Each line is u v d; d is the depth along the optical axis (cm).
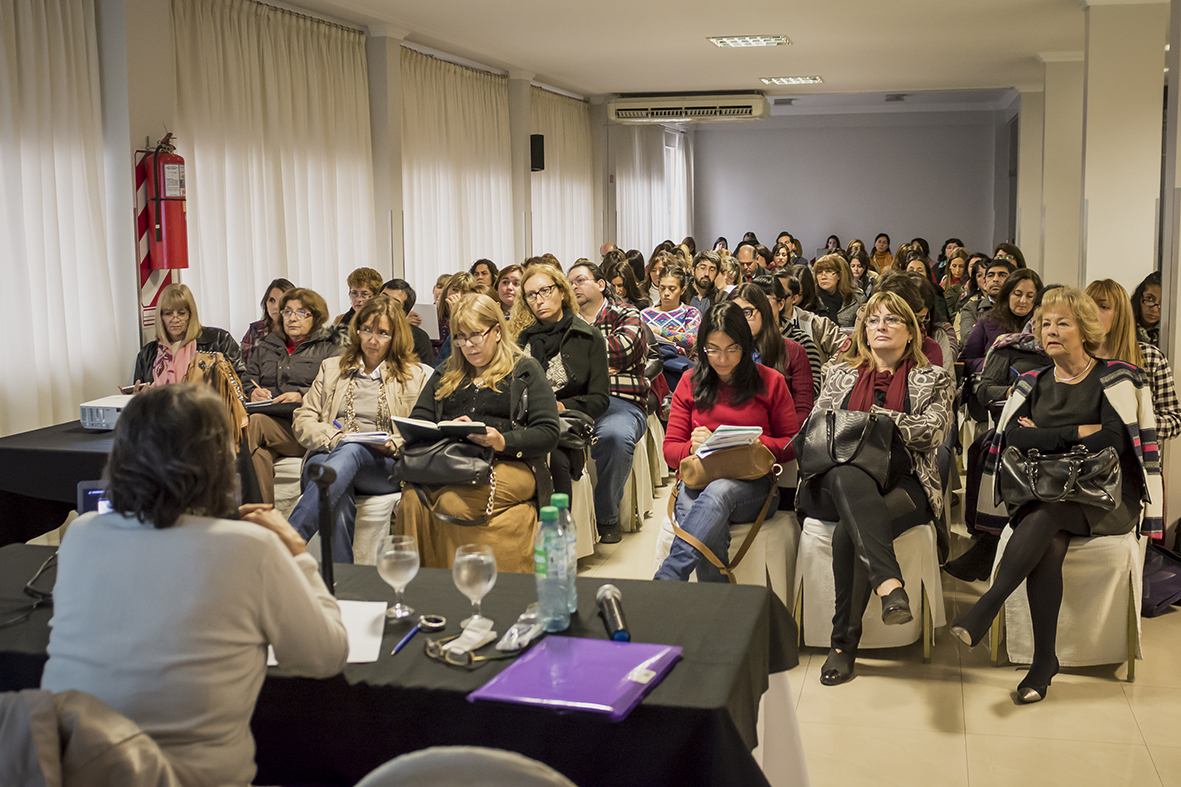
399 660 185
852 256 1147
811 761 271
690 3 675
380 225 782
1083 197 673
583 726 165
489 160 966
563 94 1142
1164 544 430
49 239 482
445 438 345
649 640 192
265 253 659
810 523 343
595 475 463
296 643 164
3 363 468
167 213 519
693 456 341
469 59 917
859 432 324
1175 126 444
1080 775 261
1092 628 319
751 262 1028
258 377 477
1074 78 897
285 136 675
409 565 200
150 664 153
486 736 170
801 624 349
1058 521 308
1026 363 415
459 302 366
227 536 158
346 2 683
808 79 1056
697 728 161
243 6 629
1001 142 1523
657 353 544
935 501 335
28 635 195
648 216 1405
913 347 344
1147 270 670
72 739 131
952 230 1584
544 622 198
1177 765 265
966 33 788
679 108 1150
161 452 156
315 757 182
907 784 258
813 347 474
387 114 768
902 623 296
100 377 508
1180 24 445
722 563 328
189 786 151
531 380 361
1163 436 366
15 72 463
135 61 515
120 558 158
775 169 1645
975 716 296
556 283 435
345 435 382
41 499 389
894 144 1591
